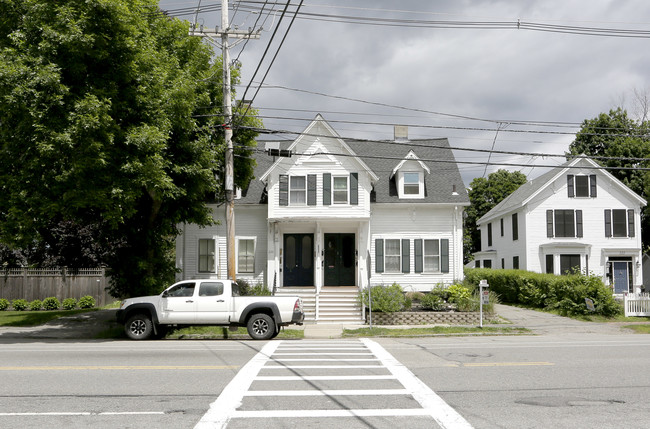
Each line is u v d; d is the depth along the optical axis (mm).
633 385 9469
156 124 17500
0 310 26969
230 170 19969
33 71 15078
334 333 19891
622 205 34344
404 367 11234
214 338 18547
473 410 7648
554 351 14047
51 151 15016
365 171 26594
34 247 29891
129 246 21188
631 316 24125
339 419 7156
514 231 36688
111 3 15727
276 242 26828
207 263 28031
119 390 8977
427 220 27875
